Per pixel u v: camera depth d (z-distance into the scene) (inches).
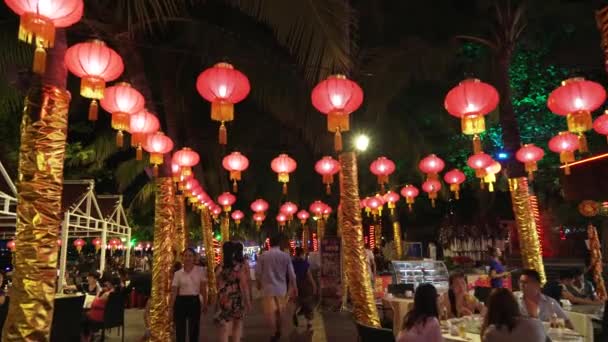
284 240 369.1
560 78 552.4
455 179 494.3
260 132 722.2
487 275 447.5
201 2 414.3
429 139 641.6
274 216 1099.3
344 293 559.8
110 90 225.9
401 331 176.6
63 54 178.7
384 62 422.6
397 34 499.5
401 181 778.2
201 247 1227.2
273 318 352.5
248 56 404.2
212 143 733.9
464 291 261.1
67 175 664.4
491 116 488.4
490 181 427.8
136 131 270.2
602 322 251.0
